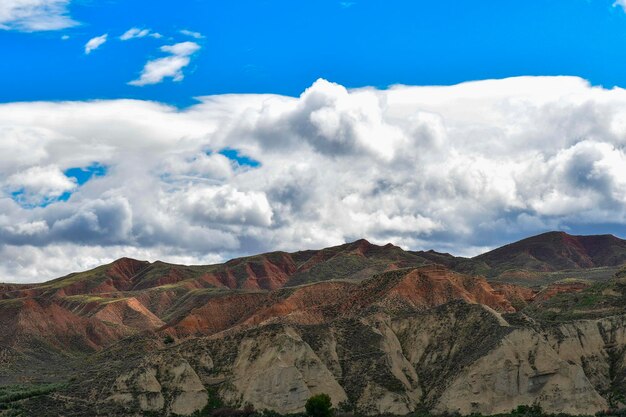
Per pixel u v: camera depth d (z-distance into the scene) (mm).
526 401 189125
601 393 195375
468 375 195000
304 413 195500
